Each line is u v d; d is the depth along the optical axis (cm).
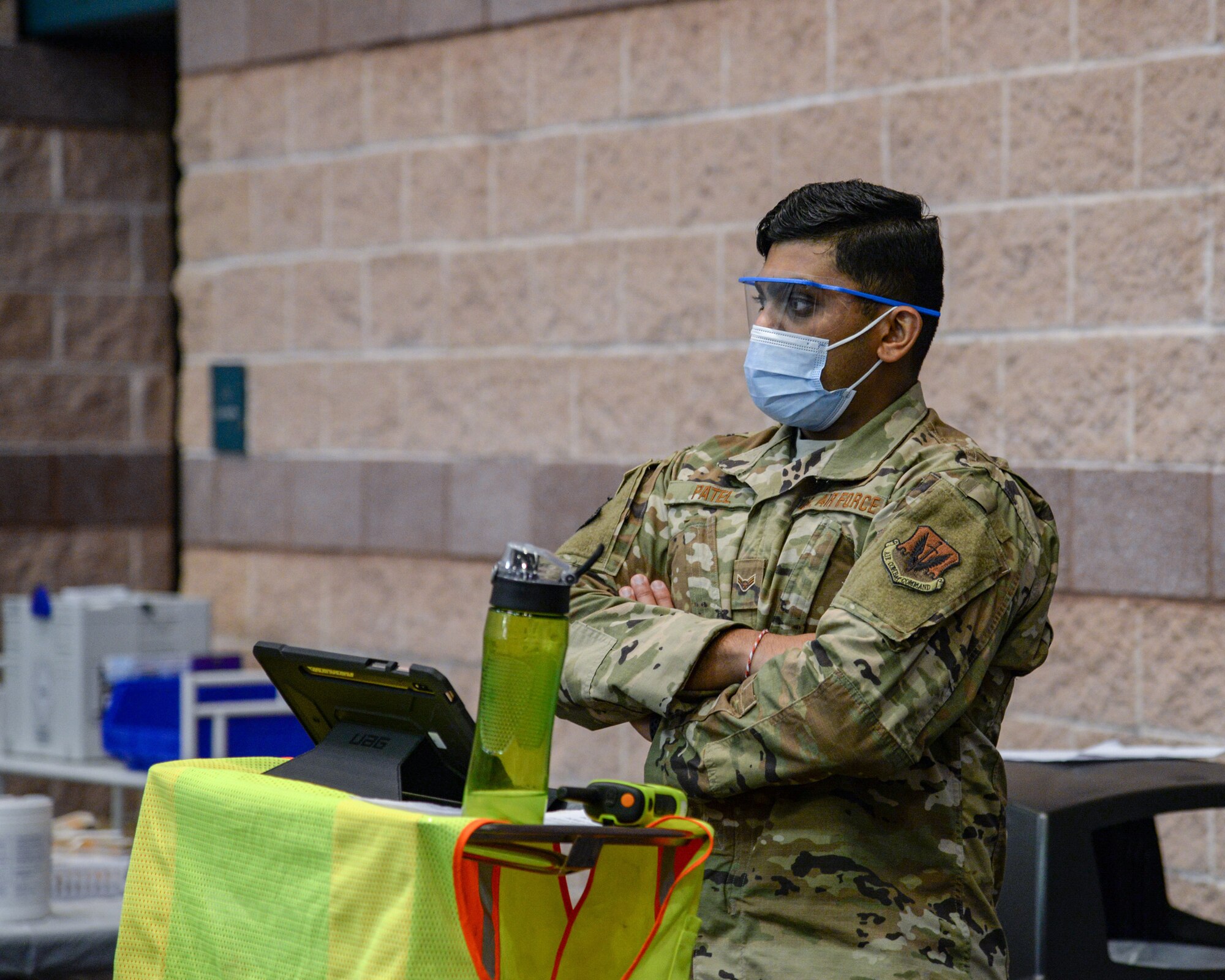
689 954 284
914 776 339
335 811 274
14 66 1016
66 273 1031
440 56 838
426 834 260
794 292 366
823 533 357
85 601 749
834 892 334
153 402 1059
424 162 848
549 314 796
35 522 1012
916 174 668
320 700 313
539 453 802
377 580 870
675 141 746
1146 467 605
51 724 739
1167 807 437
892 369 372
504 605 270
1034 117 633
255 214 927
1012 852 430
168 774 312
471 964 258
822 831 337
